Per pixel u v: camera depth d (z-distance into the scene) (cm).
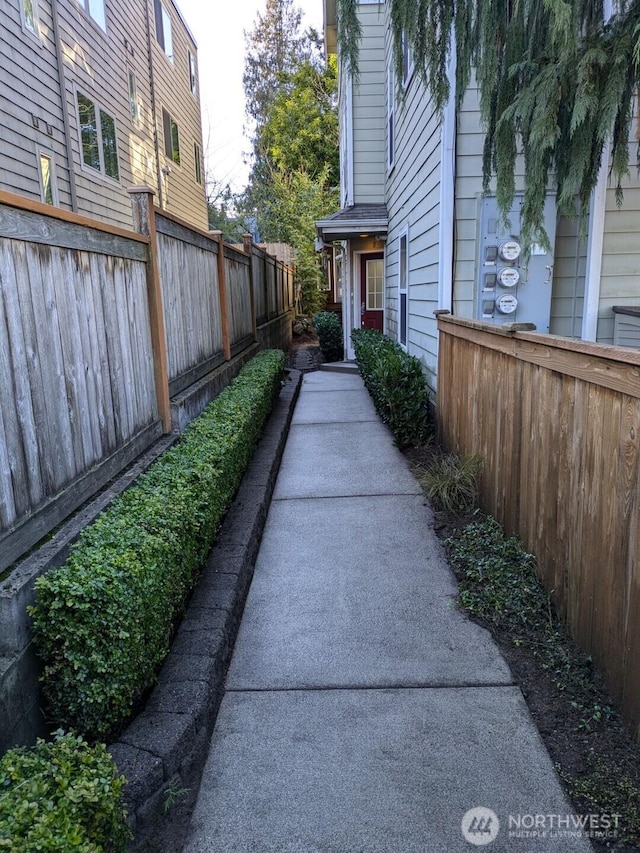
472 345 396
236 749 202
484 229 473
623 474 194
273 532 376
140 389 339
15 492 194
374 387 633
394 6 318
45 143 775
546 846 162
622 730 197
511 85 317
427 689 228
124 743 179
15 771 134
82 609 170
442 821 172
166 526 232
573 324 481
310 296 1862
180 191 1487
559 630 250
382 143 1011
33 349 212
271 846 166
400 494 433
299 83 2714
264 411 543
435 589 301
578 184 315
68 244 244
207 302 537
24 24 720
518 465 306
